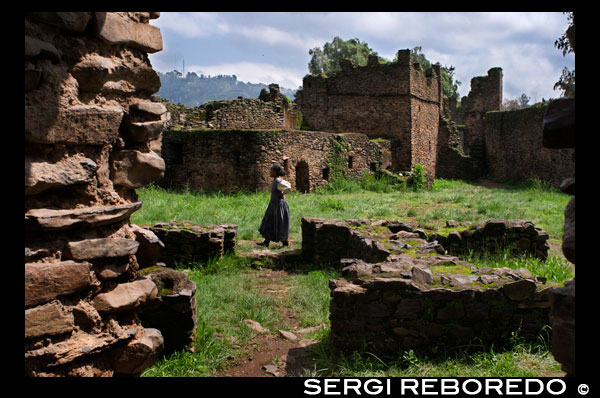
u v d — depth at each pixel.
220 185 18.19
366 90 28.17
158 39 2.80
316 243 7.55
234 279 6.49
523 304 3.90
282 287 6.25
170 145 19.00
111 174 2.63
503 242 7.41
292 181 19.55
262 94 25.22
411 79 27.50
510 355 3.72
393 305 3.87
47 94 2.21
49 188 2.25
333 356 3.88
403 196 18.58
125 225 2.73
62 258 2.29
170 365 3.72
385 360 3.82
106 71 2.45
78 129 2.35
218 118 20.86
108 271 2.47
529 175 27.70
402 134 27.72
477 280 4.09
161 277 4.15
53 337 2.19
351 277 4.32
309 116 28.97
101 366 2.40
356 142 23.78
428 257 4.93
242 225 10.04
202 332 4.30
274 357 4.01
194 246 7.05
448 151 32.91
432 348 3.83
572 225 1.97
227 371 3.76
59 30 2.29
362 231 7.27
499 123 31.33
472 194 19.88
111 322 2.48
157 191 16.22
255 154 17.78
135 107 2.71
